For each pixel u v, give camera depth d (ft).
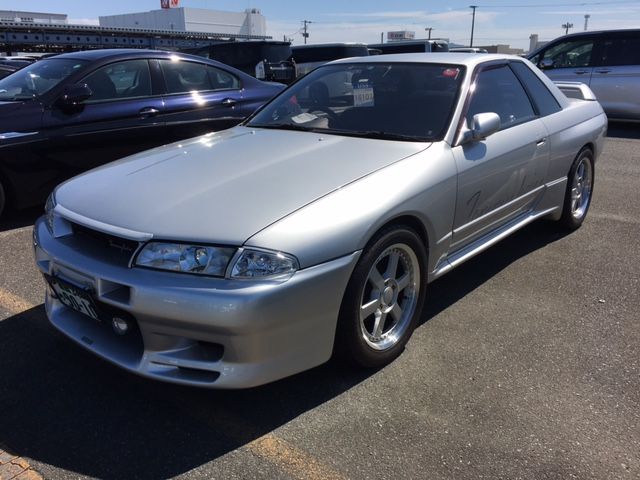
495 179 11.16
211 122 19.77
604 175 23.54
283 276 7.22
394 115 11.00
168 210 7.83
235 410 8.14
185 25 172.24
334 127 11.21
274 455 7.24
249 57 43.11
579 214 16.05
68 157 16.78
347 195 8.16
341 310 8.13
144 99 18.26
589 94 16.69
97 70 17.42
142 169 9.49
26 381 8.77
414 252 9.27
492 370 9.13
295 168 8.95
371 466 7.04
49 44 108.47
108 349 8.10
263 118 12.59
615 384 8.77
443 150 9.90
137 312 7.29
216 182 8.55
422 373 9.03
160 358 7.52
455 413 8.04
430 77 11.54
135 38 124.36
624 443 7.45
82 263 7.84
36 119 16.07
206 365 7.36
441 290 12.25
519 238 15.64
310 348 7.82
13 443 7.41
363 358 8.70
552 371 9.12
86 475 6.89
